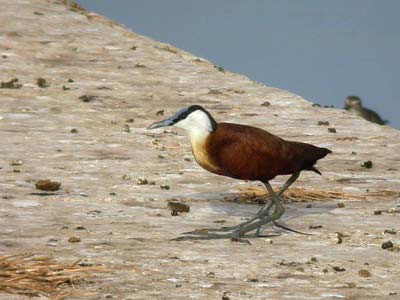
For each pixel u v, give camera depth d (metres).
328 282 12.12
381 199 16.36
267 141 13.77
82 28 29.42
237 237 13.82
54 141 19.31
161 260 12.68
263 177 13.97
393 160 19.14
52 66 25.55
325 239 13.93
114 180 16.84
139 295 11.40
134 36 29.47
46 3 31.55
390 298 11.59
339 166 18.55
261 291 11.73
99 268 12.10
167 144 19.64
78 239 13.25
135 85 24.44
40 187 15.89
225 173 13.91
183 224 14.45
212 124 13.78
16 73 24.58
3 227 13.75
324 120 22.06
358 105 28.58
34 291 11.38
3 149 18.47
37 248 12.85
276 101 23.56
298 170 14.12
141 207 15.30
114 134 20.16
